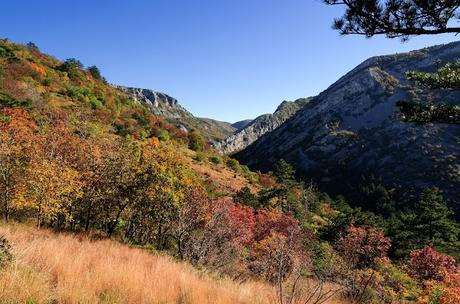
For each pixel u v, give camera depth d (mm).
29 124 32938
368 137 120000
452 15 5730
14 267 4691
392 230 33375
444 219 36656
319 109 162000
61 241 11656
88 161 20672
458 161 87688
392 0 5715
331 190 100375
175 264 10016
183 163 20547
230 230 15656
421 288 15023
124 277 5648
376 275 12445
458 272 16547
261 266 13109
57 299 4207
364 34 6270
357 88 155000
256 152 166750
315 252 15883
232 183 51781
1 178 18172
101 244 13555
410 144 102188
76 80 80438
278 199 39250
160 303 5008
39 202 17203
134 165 19453
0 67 59094
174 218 16672
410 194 81688
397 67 160375
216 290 6578
